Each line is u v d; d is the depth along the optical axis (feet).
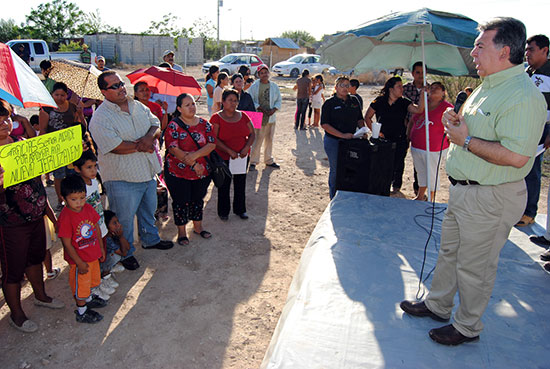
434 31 14.47
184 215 15.21
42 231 10.70
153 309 11.62
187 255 14.73
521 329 8.91
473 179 7.26
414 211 15.38
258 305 12.01
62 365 9.45
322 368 7.61
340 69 21.07
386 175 17.89
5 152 8.14
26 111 39.73
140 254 14.67
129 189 13.04
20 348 9.92
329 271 10.96
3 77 8.35
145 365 9.55
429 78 47.57
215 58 132.98
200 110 44.45
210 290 12.65
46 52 68.03
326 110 17.79
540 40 12.82
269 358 8.05
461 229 7.57
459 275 7.83
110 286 12.32
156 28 169.27
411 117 19.81
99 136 12.07
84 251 10.48
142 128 12.90
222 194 17.29
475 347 8.29
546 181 24.21
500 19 6.84
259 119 18.80
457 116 7.32
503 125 6.75
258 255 14.96
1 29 138.72
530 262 11.88
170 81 18.47
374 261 11.55
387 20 15.58
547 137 13.12
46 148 9.11
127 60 115.55
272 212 18.99
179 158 13.94
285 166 26.35
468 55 18.70
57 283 12.77
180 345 10.24
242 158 16.94
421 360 7.89
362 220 14.33
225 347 10.25
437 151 17.78
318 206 20.02
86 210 10.54
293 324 8.83
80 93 17.66
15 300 10.39
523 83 6.75
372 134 17.38
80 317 10.90
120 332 10.62
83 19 153.48
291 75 89.92
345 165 17.47
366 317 9.12
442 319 8.89
